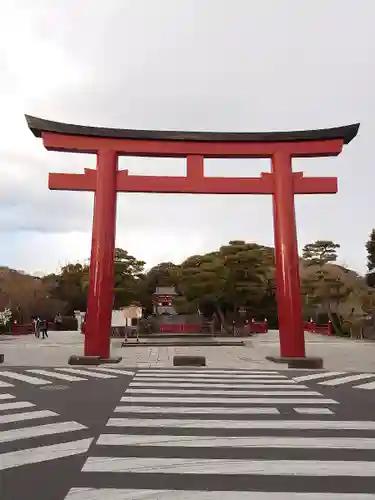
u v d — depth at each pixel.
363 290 40.50
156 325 36.91
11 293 49.47
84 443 6.65
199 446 6.52
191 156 19.62
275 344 29.95
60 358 20.34
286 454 6.17
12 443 6.65
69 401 10.09
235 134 19.62
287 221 19.16
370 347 27.95
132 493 4.77
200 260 40.16
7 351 23.80
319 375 15.14
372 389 12.17
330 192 19.38
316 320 45.81
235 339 32.44
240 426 7.75
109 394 11.07
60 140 19.20
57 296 57.22
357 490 4.91
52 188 19.00
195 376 14.64
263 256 45.25
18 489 4.86
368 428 7.65
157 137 19.45
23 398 10.50
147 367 17.23
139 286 48.12
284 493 4.80
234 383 13.09
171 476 5.29
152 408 9.29
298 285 18.92
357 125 19.53
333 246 43.03
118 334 33.78
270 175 19.66
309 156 19.98
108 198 18.95
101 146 19.33
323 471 5.50
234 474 5.38
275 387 12.39
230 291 40.03
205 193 19.62
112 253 18.94
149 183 19.28
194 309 44.06
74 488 4.89
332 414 8.80
